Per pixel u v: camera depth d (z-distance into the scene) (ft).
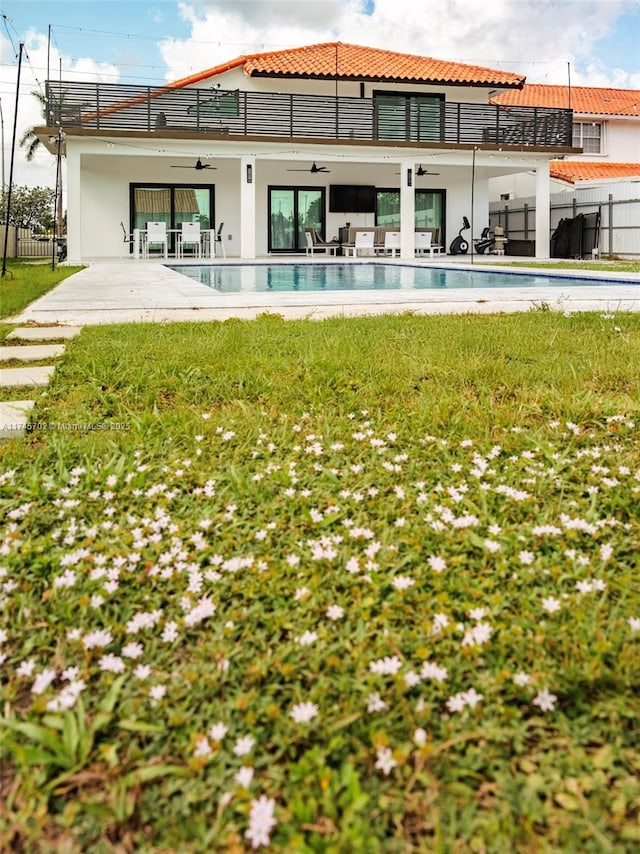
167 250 65.87
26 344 16.29
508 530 6.85
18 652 5.28
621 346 14.39
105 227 69.82
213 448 9.32
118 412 10.99
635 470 8.30
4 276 35.68
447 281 39.55
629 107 91.91
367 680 4.76
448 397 10.98
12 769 4.22
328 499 7.66
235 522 7.23
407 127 65.77
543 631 5.19
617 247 63.82
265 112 65.72
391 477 8.25
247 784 3.97
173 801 3.95
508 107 68.54
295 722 4.39
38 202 167.32
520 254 76.02
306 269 52.42
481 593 5.74
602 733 4.33
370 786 4.00
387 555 6.44
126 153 58.80
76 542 7.02
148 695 4.75
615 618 5.37
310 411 10.79
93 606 5.72
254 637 5.34
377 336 15.84
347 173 73.10
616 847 3.57
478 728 4.36
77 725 4.45
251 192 61.36
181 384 12.01
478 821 3.74
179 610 5.80
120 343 15.24
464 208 77.51
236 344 15.06
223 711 4.57
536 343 14.71
